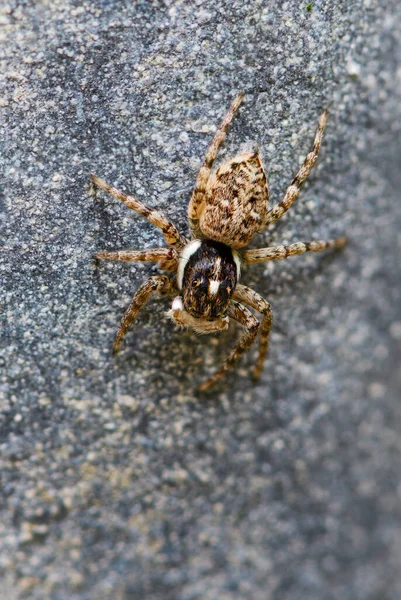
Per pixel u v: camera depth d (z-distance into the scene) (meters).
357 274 0.10
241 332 0.10
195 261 0.10
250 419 0.10
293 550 0.10
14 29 0.10
